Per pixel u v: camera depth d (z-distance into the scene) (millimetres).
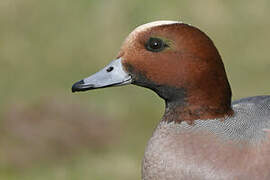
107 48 14430
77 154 11711
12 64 14328
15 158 11586
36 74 14125
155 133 6316
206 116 6168
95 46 14547
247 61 14516
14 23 15023
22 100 13117
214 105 6172
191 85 6168
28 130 12023
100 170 11172
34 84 13766
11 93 13469
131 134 12195
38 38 14852
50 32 14953
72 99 13070
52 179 11031
